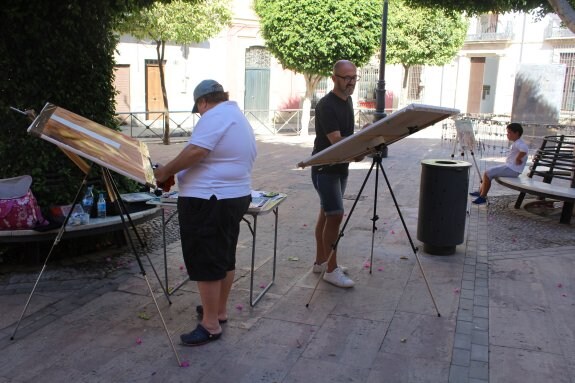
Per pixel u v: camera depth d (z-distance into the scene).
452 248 5.91
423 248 6.05
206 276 3.68
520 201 8.29
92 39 5.43
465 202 5.78
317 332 4.02
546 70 16.48
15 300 4.49
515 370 3.54
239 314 4.30
